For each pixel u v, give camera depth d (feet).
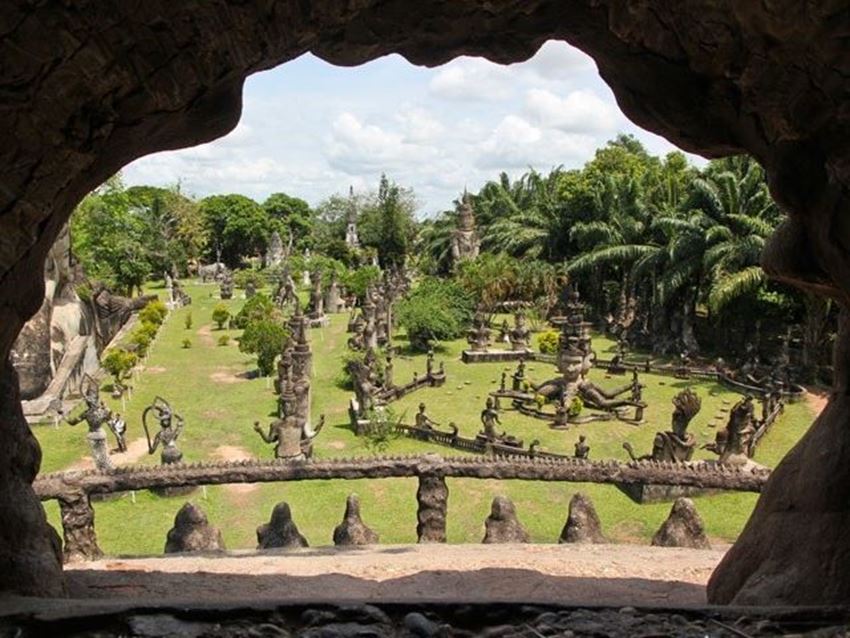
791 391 89.56
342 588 22.94
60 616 13.26
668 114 19.25
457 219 212.64
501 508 32.65
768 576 16.83
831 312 97.09
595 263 131.64
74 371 93.97
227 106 16.28
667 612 14.21
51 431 78.43
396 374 108.27
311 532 49.55
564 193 158.71
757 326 103.65
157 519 52.21
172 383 101.09
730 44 15.37
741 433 64.90
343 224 273.33
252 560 26.50
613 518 52.19
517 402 90.12
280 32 14.43
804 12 12.80
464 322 138.62
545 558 26.91
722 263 99.96
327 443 76.23
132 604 13.88
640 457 67.87
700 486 33.73
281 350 103.55
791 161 16.47
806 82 14.42
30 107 12.28
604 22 17.89
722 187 107.55
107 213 161.99
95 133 13.34
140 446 73.20
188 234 244.22
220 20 12.99
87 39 12.00
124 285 162.91
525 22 18.17
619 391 88.17
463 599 14.60
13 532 16.84
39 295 16.06
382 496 56.59
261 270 243.19
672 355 116.26
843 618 13.92
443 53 19.42
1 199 12.95
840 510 16.62
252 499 56.03
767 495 18.98
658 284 111.45
